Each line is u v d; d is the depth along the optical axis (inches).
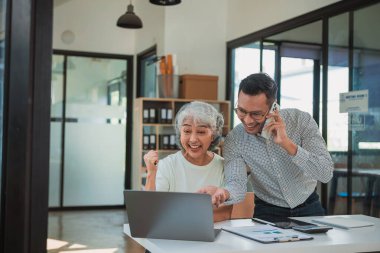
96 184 335.0
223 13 291.1
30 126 60.2
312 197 101.8
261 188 101.2
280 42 241.0
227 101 267.3
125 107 340.2
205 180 91.1
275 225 81.7
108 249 208.5
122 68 339.9
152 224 71.1
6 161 60.0
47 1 61.0
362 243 70.2
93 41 331.0
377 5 181.6
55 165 327.3
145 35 313.3
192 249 64.6
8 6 60.5
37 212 60.6
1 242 59.9
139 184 259.1
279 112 94.7
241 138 97.5
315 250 67.3
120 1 335.9
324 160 88.9
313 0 216.5
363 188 188.5
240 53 278.1
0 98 61.1
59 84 327.0
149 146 260.5
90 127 333.7
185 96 262.5
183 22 282.7
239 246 66.4
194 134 86.7
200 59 285.6
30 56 59.9
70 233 244.7
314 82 216.4
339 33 202.2
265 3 252.1
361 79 189.6
